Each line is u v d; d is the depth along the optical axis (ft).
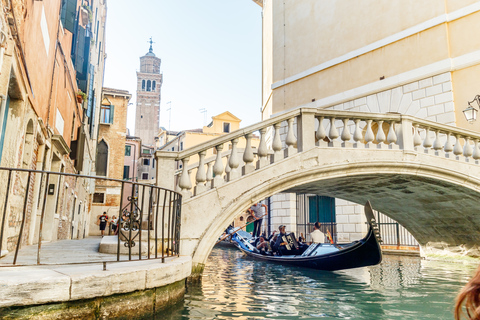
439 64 39.22
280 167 23.34
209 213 21.25
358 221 48.65
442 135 37.35
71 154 41.88
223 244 72.18
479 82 36.50
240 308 16.12
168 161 21.18
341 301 18.76
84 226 66.28
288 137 24.12
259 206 70.13
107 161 97.19
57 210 34.45
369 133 26.73
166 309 13.89
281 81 57.88
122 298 11.48
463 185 29.76
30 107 20.39
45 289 9.53
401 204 38.73
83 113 48.26
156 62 289.74
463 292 2.58
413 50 42.19
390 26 44.88
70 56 36.47
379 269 32.37
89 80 51.55
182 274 15.28
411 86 41.81
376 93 45.32
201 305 16.22
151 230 20.20
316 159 24.44
